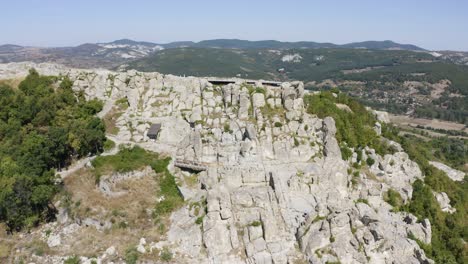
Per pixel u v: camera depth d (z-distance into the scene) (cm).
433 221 9012
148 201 7981
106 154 9006
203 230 7156
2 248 7200
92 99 10612
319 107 9931
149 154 8988
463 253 8462
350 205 7788
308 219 7369
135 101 10350
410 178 9719
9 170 7812
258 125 9169
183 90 10362
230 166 8375
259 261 6906
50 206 8000
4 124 9306
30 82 10562
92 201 7900
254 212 7550
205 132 9269
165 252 6931
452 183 10794
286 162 8712
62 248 7169
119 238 7269
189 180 8519
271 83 10644
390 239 7262
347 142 9450
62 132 8850
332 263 6812
